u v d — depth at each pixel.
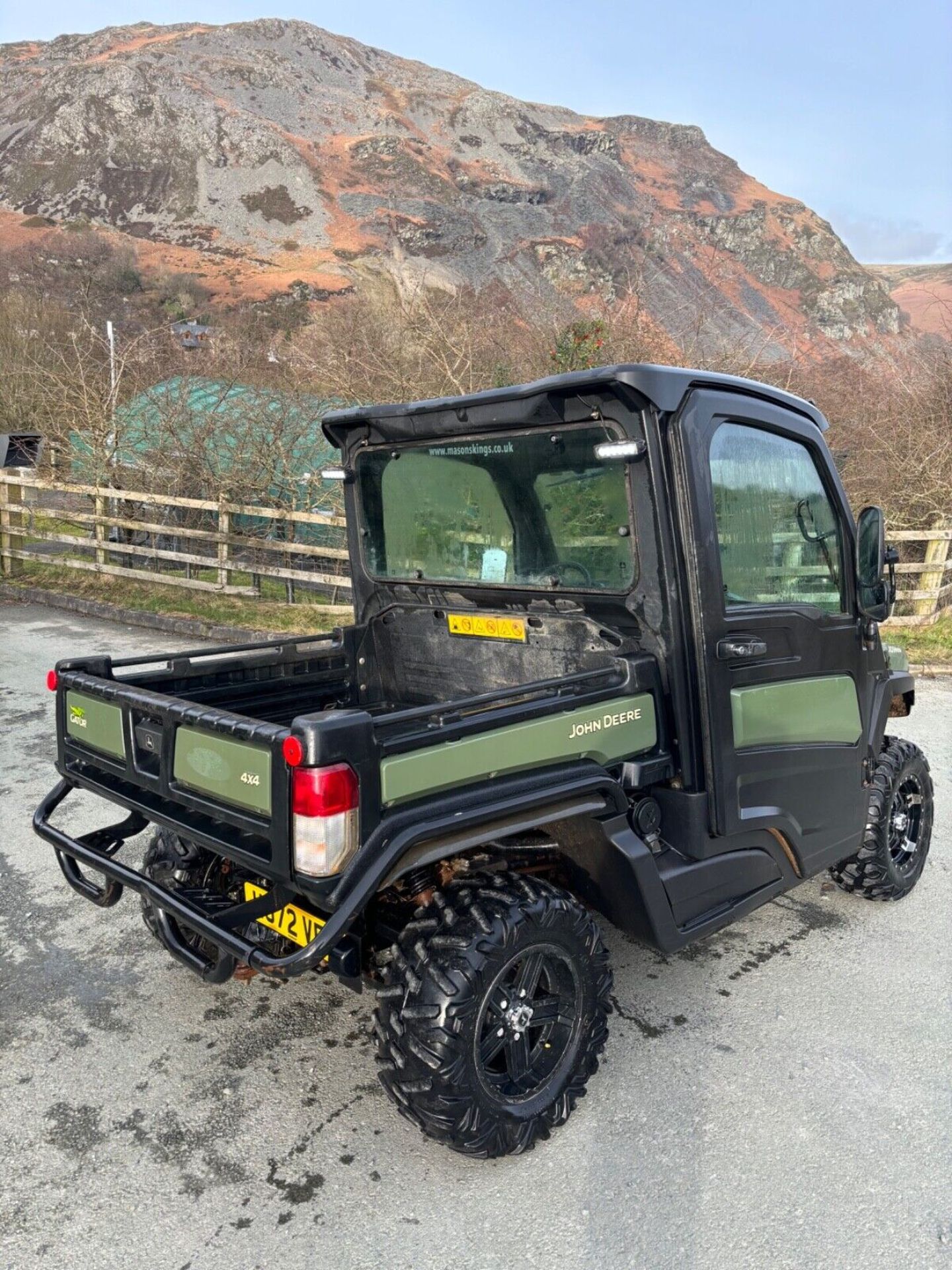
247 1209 2.42
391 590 3.80
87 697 3.04
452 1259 2.26
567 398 2.92
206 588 11.16
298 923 2.57
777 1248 2.30
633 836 2.83
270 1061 3.07
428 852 2.36
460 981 2.38
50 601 11.41
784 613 3.26
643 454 2.81
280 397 12.02
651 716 2.97
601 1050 2.81
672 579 2.89
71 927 3.95
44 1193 2.46
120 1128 2.73
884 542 3.45
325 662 3.83
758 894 3.33
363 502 3.84
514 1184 2.51
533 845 2.96
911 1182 2.53
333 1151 2.65
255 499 11.88
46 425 14.80
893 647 4.34
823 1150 2.65
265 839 2.47
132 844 4.75
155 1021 3.29
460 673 3.66
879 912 4.21
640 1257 2.27
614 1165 2.59
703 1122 2.77
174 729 2.64
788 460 3.32
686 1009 3.39
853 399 12.90
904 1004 3.45
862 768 3.83
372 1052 3.14
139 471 12.29
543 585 3.25
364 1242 2.31
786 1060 3.08
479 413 3.10
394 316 13.53
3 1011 3.33
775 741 3.26
